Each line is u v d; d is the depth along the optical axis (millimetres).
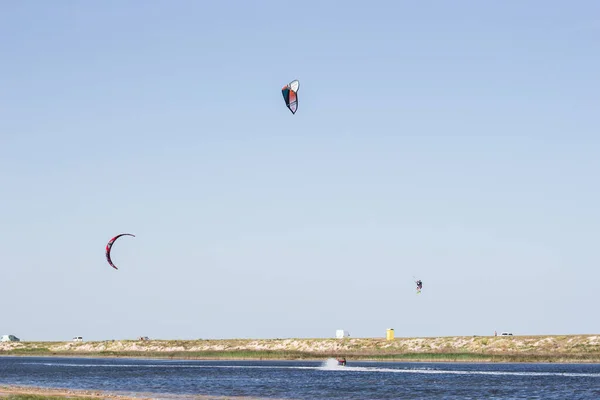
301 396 146500
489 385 167875
